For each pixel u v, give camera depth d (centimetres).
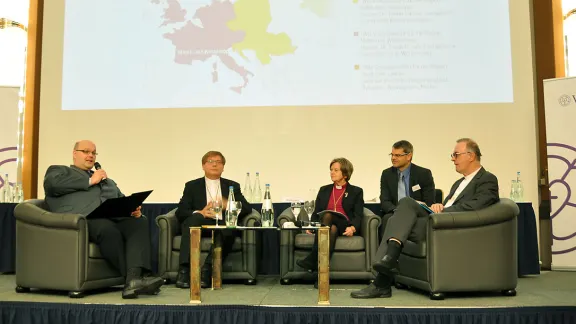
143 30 489
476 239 301
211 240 362
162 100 485
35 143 517
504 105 470
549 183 457
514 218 312
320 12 484
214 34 487
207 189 385
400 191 397
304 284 371
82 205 338
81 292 305
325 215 361
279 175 476
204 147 481
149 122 484
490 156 469
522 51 473
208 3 489
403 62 479
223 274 365
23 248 319
